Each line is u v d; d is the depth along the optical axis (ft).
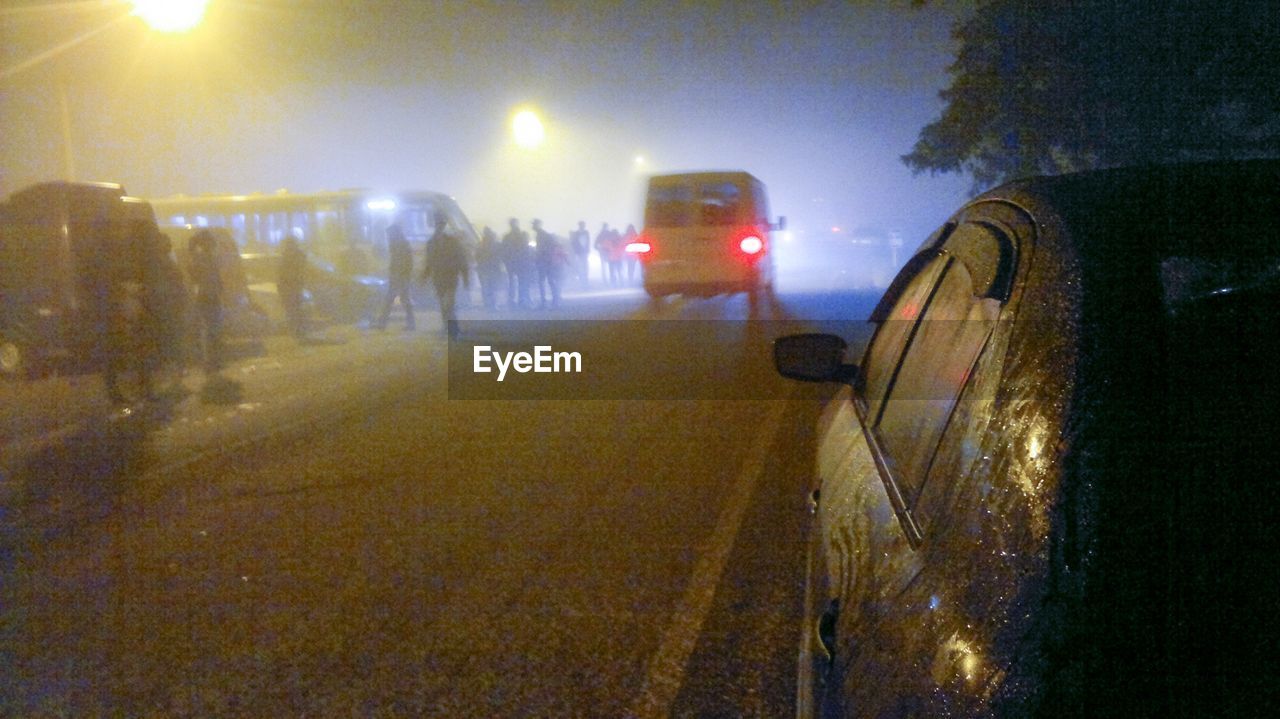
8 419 34.96
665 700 12.92
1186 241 5.65
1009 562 4.72
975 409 5.97
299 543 19.80
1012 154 37.88
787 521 20.25
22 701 13.50
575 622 15.46
